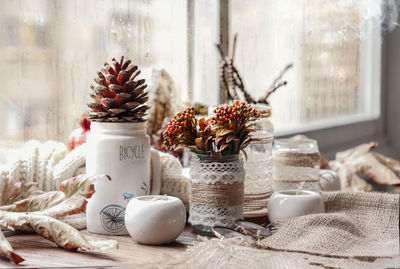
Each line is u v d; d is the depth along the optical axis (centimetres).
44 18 94
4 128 93
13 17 91
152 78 117
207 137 85
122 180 86
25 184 85
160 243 80
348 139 210
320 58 150
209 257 69
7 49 91
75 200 79
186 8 126
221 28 139
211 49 138
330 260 73
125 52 99
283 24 141
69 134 102
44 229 75
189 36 128
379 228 95
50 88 97
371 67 236
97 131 86
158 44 117
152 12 109
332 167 149
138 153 87
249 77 148
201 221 87
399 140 245
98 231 86
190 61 129
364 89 230
